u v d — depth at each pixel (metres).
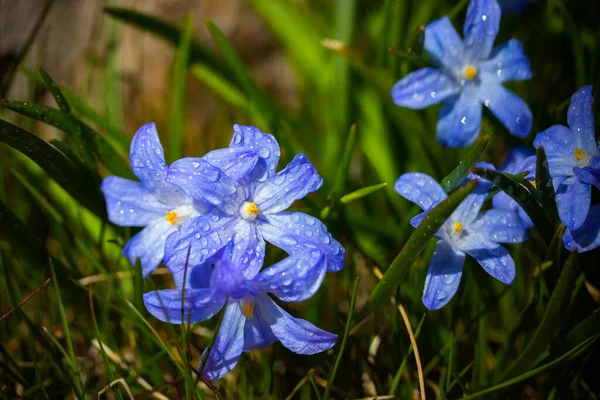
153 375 0.26
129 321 0.26
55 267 0.26
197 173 0.23
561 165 0.24
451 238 0.24
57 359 0.25
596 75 0.29
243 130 0.23
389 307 0.27
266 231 0.23
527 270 0.28
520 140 0.28
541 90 0.30
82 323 0.27
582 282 0.24
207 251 0.23
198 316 0.23
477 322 0.26
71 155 0.26
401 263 0.23
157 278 0.28
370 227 0.28
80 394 0.25
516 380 0.24
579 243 0.23
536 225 0.24
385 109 0.30
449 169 0.29
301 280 0.22
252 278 0.22
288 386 0.27
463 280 0.26
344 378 0.26
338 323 0.26
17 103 0.25
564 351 0.24
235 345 0.23
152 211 0.24
